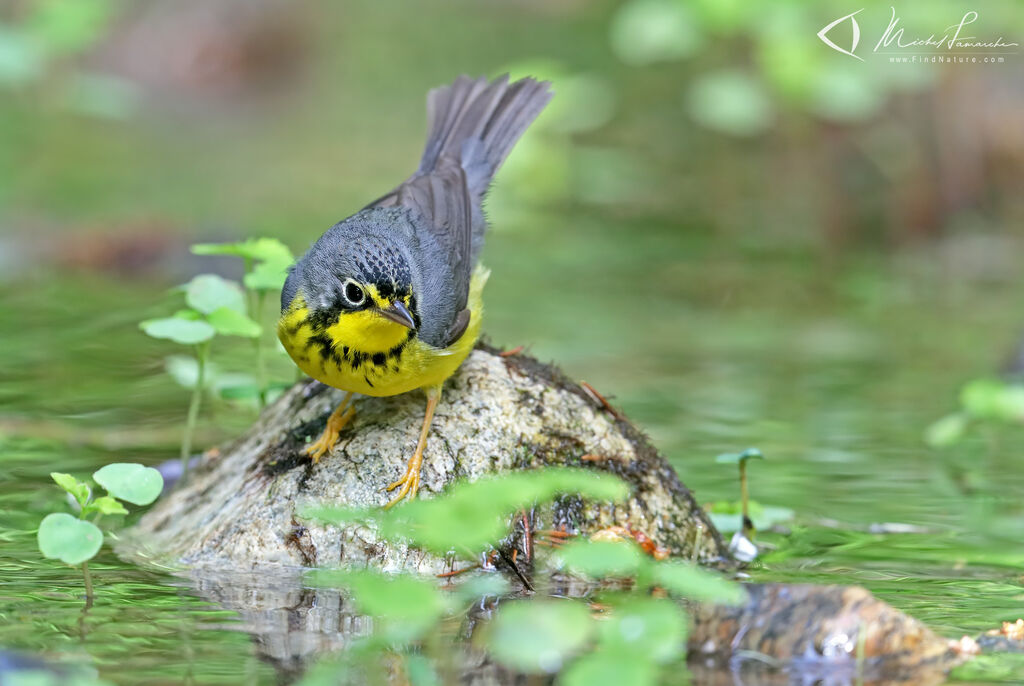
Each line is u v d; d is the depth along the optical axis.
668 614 5.97
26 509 9.95
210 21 30.77
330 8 33.06
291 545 8.77
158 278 17.98
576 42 31.16
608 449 9.46
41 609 7.75
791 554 9.59
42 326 15.60
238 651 7.04
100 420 12.32
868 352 16.19
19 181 22.39
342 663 6.85
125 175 23.11
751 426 13.08
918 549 9.68
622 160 25.16
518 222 22.86
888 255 21.58
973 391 13.03
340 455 9.13
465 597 8.08
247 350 14.82
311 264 8.80
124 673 6.68
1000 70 23.66
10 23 25.98
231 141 26.42
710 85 22.84
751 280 19.81
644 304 18.41
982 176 23.09
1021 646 7.27
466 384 9.46
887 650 7.00
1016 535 10.03
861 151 23.67
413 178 10.59
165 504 10.03
